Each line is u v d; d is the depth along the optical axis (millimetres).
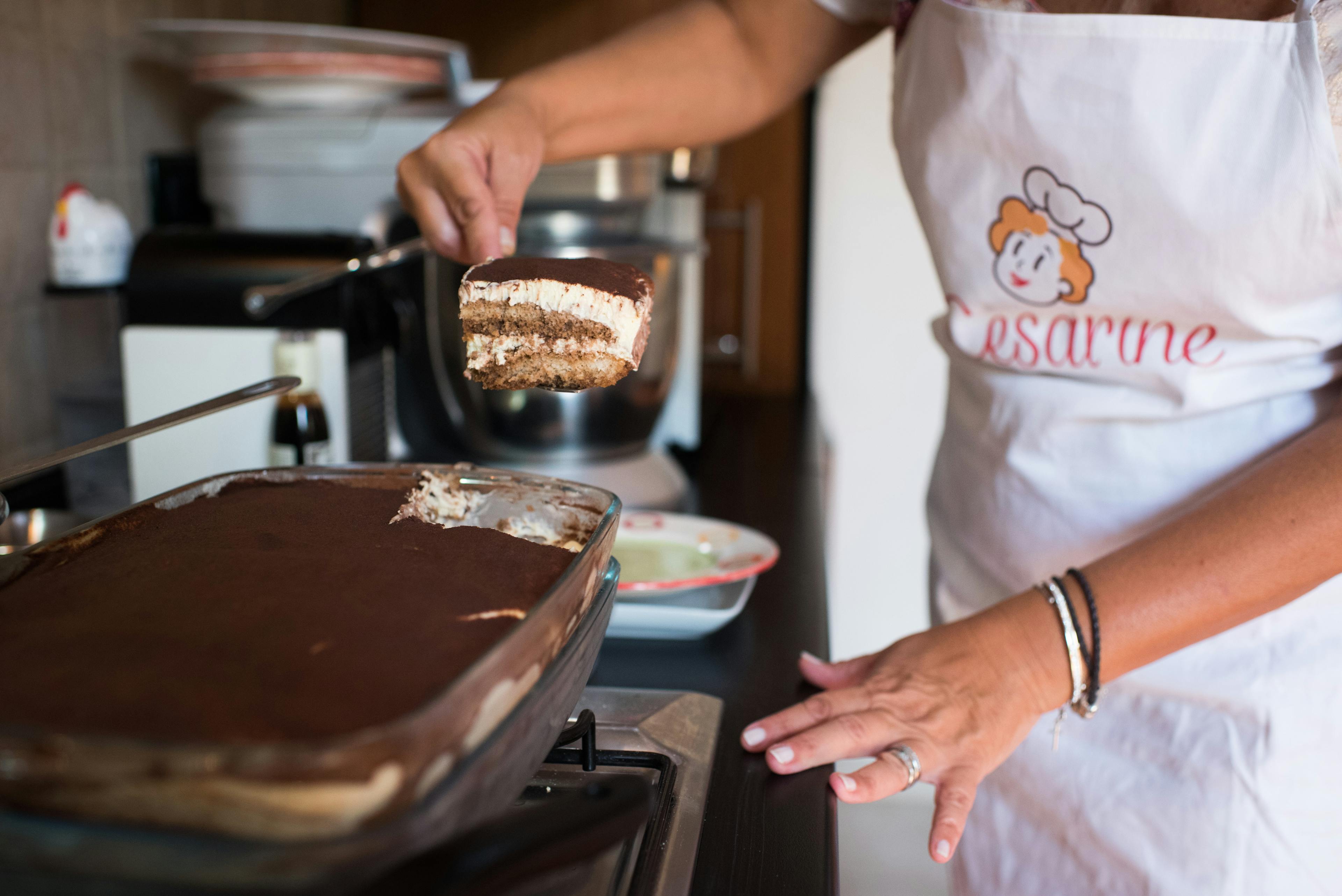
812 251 1852
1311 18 591
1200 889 721
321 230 1146
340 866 303
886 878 1518
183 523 535
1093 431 750
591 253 1086
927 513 947
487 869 320
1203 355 699
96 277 1025
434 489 595
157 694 354
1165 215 658
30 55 1062
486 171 738
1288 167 614
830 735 590
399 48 1140
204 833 307
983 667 604
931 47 747
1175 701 726
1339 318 665
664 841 496
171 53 1210
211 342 961
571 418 1156
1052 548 775
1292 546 572
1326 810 700
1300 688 689
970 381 841
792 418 1717
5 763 303
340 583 463
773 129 1792
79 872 309
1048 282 736
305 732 336
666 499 1201
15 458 1053
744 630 825
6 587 456
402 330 1118
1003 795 813
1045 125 680
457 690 332
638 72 884
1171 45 625
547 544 579
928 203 782
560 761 568
